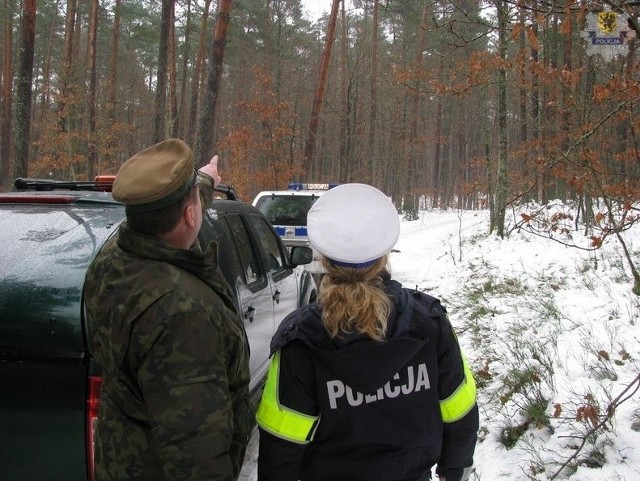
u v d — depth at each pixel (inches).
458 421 80.5
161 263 69.7
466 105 2009.1
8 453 97.3
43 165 1066.7
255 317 163.5
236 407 75.5
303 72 1567.4
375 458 75.1
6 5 1342.3
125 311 67.8
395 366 72.8
